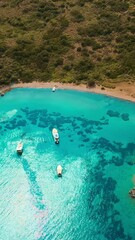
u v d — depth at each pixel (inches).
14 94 3599.9
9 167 2701.8
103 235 2194.9
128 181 2536.9
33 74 3796.8
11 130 3090.6
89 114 3265.3
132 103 3341.5
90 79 3654.0
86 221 2283.5
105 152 2815.0
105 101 3403.1
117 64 3750.0
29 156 2797.7
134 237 2167.8
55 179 2578.7
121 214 2306.8
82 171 2640.3
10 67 3850.9
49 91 3612.2
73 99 3472.0
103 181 2549.2
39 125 3144.7
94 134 3011.8
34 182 2564.0
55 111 3329.2
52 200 2425.0
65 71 3791.8
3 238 2196.1
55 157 2780.5
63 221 2290.8
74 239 2187.5
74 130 3065.9
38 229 2246.6
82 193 2468.0
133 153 2795.3
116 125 3100.4
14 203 2411.4
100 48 3946.9
